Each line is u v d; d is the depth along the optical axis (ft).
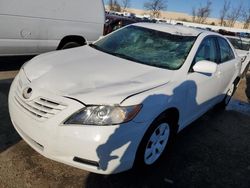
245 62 26.18
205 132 15.69
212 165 12.37
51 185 9.62
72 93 9.28
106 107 8.92
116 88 9.67
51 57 12.30
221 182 11.33
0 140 11.64
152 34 14.11
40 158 10.84
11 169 10.05
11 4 17.51
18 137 12.00
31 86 9.93
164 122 10.89
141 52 13.01
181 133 14.99
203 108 14.89
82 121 8.77
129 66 11.66
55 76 10.26
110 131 8.76
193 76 12.38
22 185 9.43
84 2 21.38
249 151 14.29
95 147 8.71
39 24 19.17
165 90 10.49
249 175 12.13
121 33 14.82
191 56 12.62
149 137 10.02
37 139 9.28
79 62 11.68
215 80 14.92
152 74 11.16
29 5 18.31
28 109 9.55
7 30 17.83
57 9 19.81
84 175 10.28
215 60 15.29
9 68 21.26
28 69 11.24
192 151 13.24
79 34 21.77
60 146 8.94
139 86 10.06
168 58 12.51
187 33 14.11
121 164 9.32
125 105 9.09
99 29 22.98
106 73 10.75
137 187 10.10
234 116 19.10
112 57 12.59
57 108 9.01
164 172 11.23
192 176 11.34
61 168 10.48
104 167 9.05
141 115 9.34
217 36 16.08
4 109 14.26
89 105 8.91
